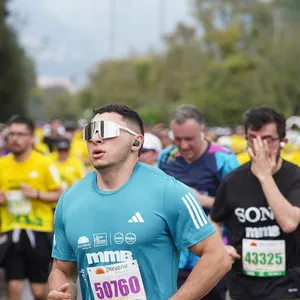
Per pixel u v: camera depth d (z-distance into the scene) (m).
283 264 8.79
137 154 6.43
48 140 26.70
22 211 12.47
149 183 6.27
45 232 12.60
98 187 6.36
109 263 6.16
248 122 8.83
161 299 6.14
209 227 6.29
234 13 127.31
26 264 12.59
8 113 87.31
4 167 12.61
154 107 118.75
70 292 6.61
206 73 101.88
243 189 8.91
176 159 11.18
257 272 8.83
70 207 6.39
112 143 6.23
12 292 12.45
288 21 125.62
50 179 12.61
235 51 109.56
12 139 12.38
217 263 6.22
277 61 92.69
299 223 8.69
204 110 98.00
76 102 189.62
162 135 24.95
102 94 155.00
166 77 130.88
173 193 6.20
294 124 21.20
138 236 6.10
